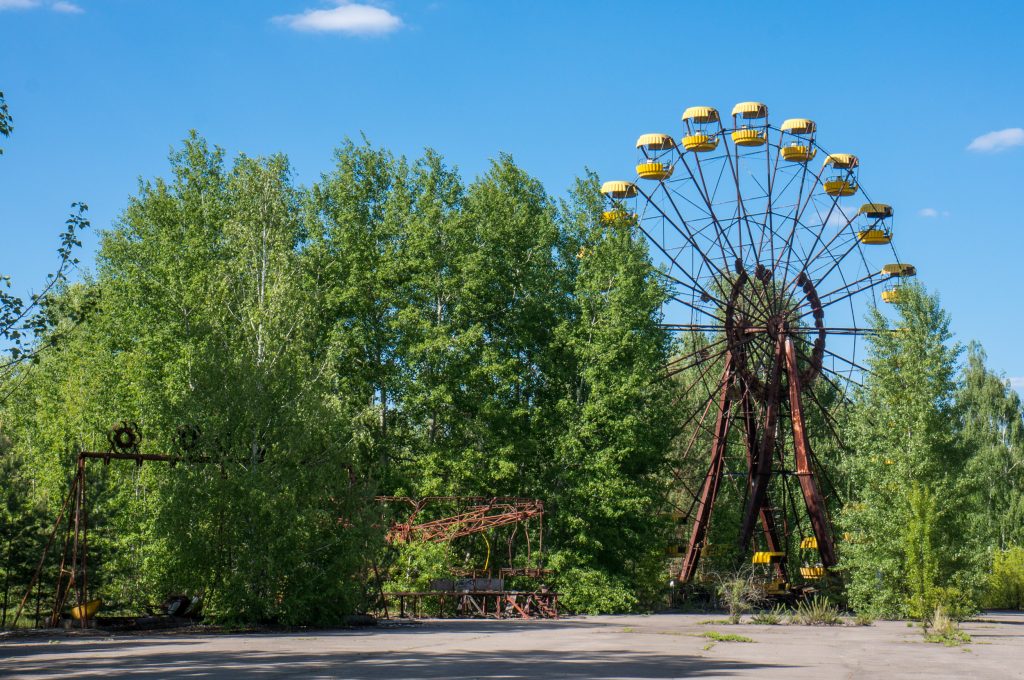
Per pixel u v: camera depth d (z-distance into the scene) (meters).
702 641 28.95
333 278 57.78
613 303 54.69
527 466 55.25
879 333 45.97
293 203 60.47
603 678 17.38
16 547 39.06
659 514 56.88
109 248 55.28
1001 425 81.12
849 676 18.44
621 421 52.59
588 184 60.09
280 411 33.22
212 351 34.03
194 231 55.44
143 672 17.97
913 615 41.44
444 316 57.28
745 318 59.19
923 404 43.34
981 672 19.78
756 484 58.12
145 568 40.28
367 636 29.08
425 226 56.38
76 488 32.94
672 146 60.62
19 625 38.25
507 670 18.80
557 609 50.84
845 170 60.19
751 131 59.56
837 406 63.53
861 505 47.25
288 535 31.67
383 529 34.19
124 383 49.97
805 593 55.47
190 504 31.47
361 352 57.56
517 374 56.22
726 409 59.03
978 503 42.94
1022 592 62.25
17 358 25.23
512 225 58.41
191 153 57.72
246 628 31.56
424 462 53.28
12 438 57.94
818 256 60.38
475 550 54.09
